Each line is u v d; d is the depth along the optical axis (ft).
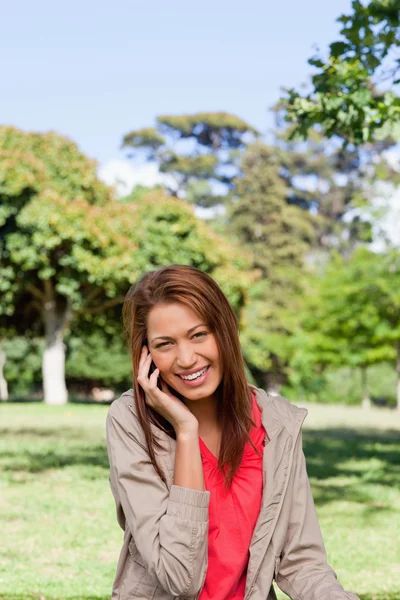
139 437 7.14
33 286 82.84
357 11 15.96
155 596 6.93
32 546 20.40
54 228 74.64
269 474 7.07
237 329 7.18
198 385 7.08
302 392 130.21
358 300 103.14
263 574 7.01
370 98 16.66
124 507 7.04
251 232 160.45
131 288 7.34
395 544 21.31
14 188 74.59
